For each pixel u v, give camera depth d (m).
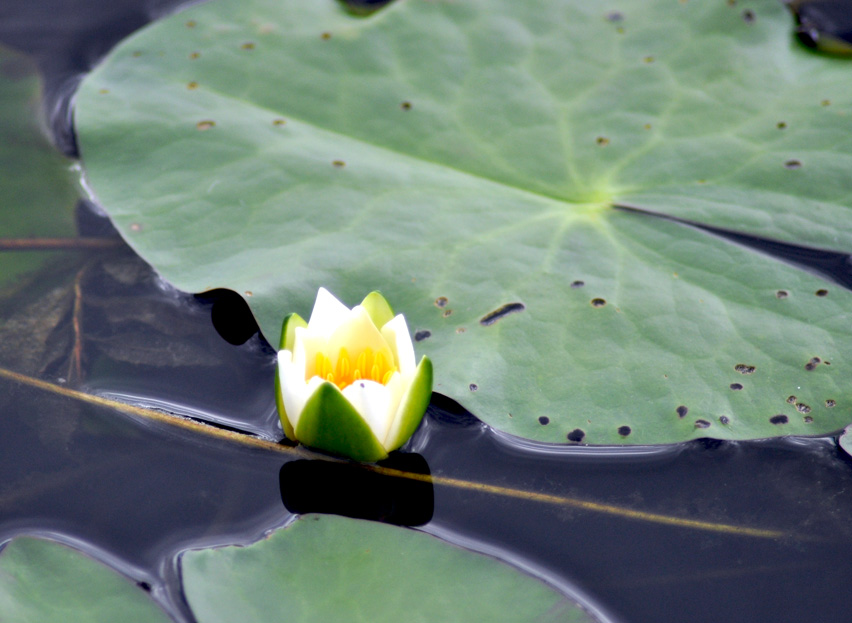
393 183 1.95
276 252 1.77
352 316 1.47
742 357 1.60
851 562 1.35
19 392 1.59
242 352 1.71
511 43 2.38
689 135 2.10
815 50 2.37
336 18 2.48
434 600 1.20
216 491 1.43
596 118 2.17
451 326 1.65
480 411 1.51
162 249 1.78
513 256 1.78
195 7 2.47
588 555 1.36
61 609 1.16
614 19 2.45
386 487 1.46
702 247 1.81
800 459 1.52
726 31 2.39
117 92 2.17
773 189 1.94
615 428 1.50
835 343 1.62
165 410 1.57
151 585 1.25
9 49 2.47
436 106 2.19
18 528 1.34
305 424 1.41
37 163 2.12
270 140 2.05
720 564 1.35
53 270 1.87
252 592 1.20
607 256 1.79
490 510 1.43
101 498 1.40
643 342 1.63
